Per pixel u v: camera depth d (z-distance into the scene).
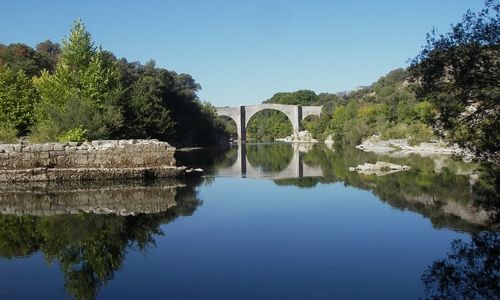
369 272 11.80
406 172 35.38
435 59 15.23
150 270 12.17
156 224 17.72
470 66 14.46
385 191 26.05
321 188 28.31
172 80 92.06
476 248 13.84
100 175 30.14
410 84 16.77
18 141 37.44
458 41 14.95
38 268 12.43
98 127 40.44
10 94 46.16
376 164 39.38
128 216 19.19
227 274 11.77
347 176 34.62
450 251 13.55
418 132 65.25
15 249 14.29
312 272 11.86
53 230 16.66
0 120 44.88
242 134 132.62
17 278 11.64
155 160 31.86
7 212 19.98
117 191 26.11
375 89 117.31
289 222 18.08
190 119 84.62
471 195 23.31
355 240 15.08
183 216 19.27
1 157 28.72
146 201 23.00
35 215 19.34
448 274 11.54
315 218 18.84
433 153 57.31
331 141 108.44
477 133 16.66
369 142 77.00
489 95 14.80
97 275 11.80
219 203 22.67
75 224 17.62
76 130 36.62
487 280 11.10
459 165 39.59
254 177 35.12
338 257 13.16
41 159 29.38
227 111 131.75
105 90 48.62
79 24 48.94
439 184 27.66
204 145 91.62
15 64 69.19
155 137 57.12
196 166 45.47
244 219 18.70
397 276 11.47
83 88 46.34
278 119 156.62
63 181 29.39
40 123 40.44
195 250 14.01
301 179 33.56
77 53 48.75
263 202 23.08
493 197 22.33
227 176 35.62
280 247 14.32
